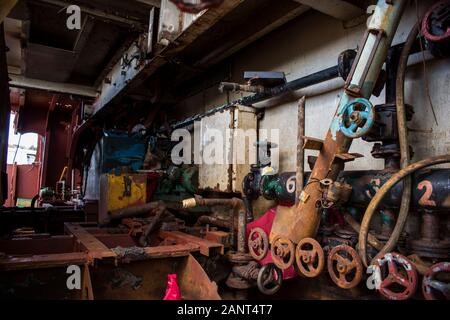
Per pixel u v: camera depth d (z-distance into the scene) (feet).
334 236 5.51
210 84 11.69
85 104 16.62
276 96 8.34
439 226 4.42
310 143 5.18
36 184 28.55
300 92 7.85
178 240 6.88
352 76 4.75
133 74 9.81
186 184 10.48
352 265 4.44
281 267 5.44
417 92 5.51
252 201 8.82
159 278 5.94
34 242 7.50
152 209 8.79
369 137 4.99
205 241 6.42
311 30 7.72
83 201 15.05
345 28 6.87
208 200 6.42
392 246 4.29
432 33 4.45
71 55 12.02
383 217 4.99
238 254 6.35
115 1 8.46
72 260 5.06
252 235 6.31
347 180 5.34
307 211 5.28
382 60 4.80
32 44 11.16
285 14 7.48
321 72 6.73
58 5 8.72
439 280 3.86
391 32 4.73
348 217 5.32
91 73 14.74
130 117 14.93
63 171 22.70
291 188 6.39
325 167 5.20
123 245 7.84
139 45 9.32
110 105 13.29
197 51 10.87
